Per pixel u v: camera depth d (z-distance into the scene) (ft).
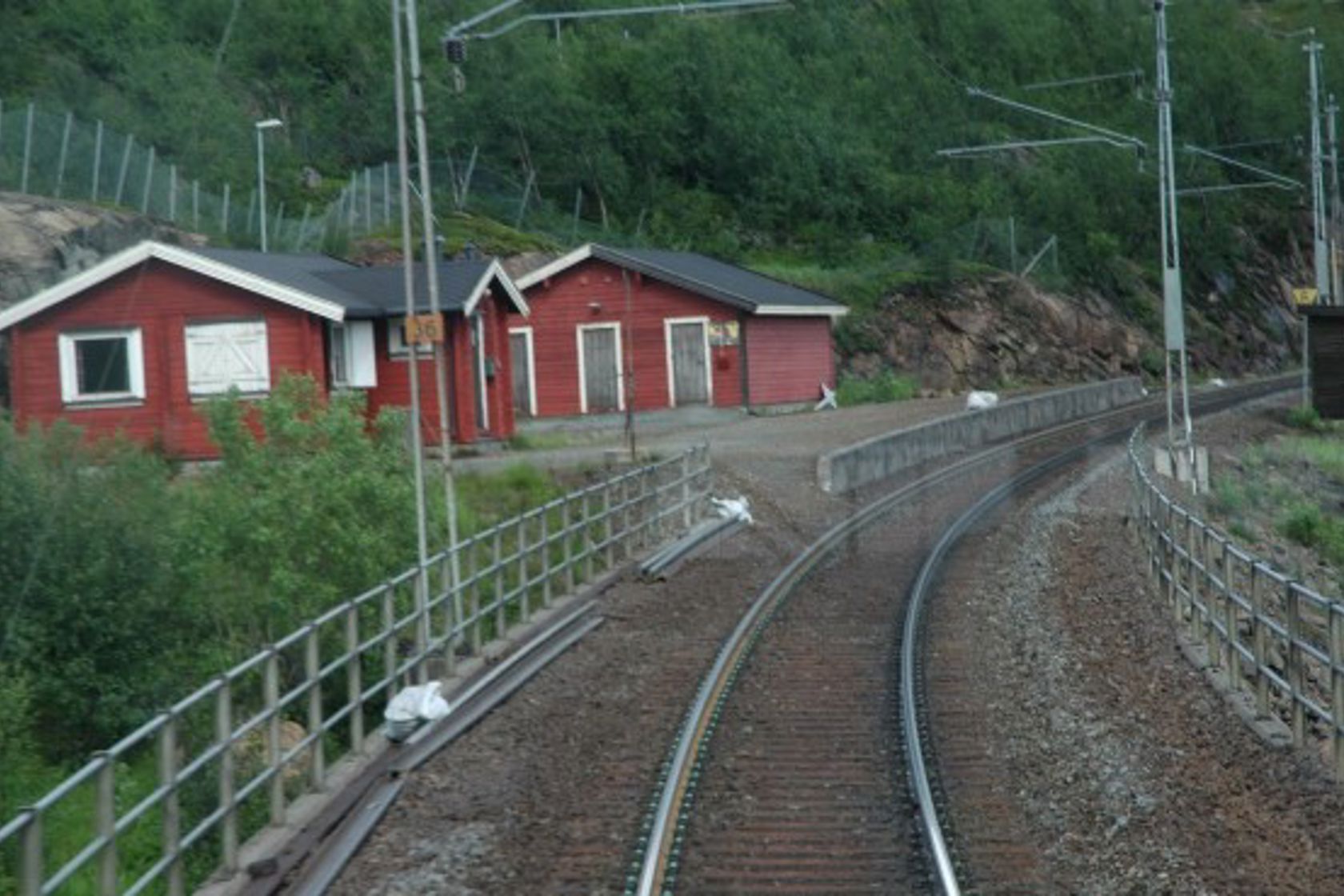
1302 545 137.49
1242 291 357.41
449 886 40.75
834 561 100.73
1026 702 61.87
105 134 173.47
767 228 272.92
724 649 71.20
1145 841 43.34
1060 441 178.50
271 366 118.42
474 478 106.22
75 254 133.49
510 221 230.27
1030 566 97.04
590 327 182.80
